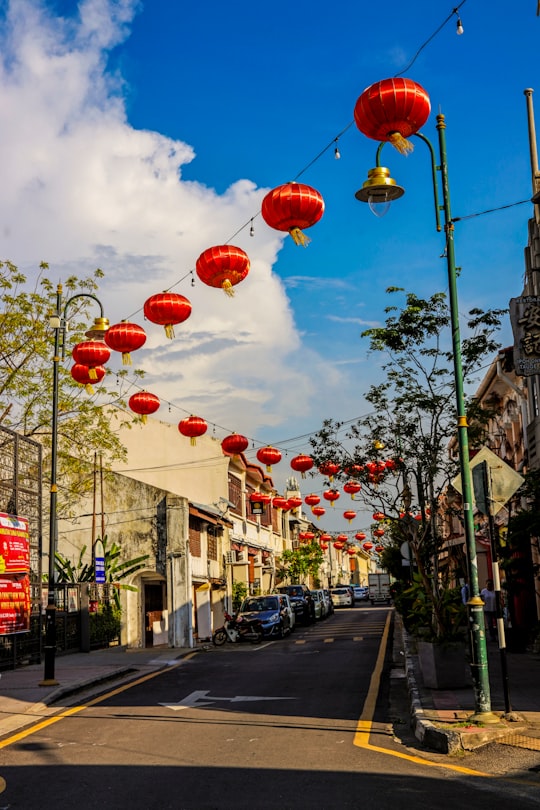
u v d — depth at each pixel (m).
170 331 12.55
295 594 40.94
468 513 10.97
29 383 28.34
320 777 8.09
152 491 30.95
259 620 30.36
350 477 18.67
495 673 15.41
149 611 30.91
